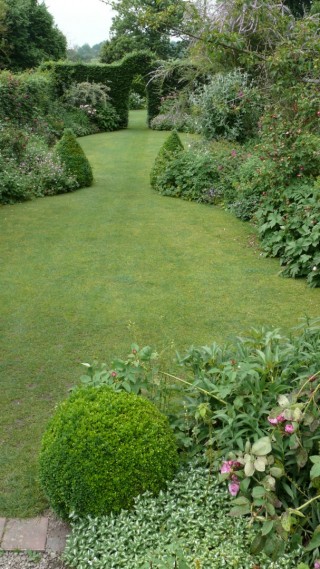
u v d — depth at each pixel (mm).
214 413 2621
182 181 9555
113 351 4059
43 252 6406
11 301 4977
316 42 6840
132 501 2295
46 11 26969
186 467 2555
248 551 2086
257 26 8672
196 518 2258
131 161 13586
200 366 2879
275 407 2266
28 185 9273
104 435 2326
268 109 7891
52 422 2525
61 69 20078
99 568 2088
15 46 25875
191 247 6695
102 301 5004
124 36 30062
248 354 2814
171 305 4930
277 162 6438
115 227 7531
